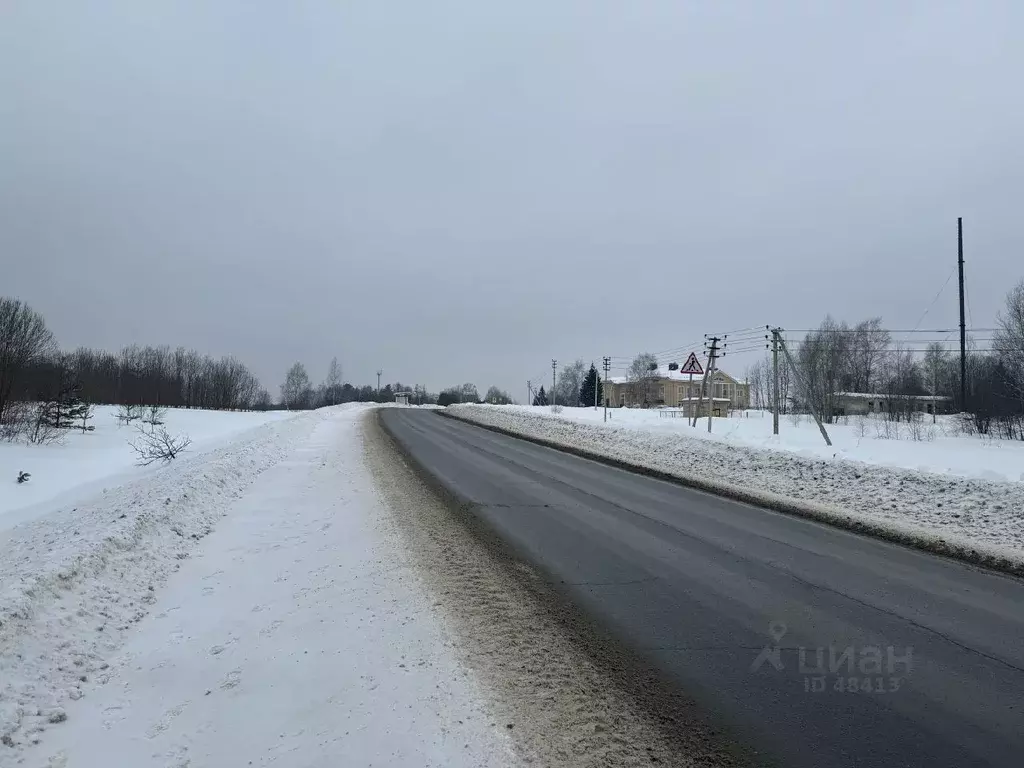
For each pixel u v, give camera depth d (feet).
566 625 15.90
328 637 14.80
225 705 11.84
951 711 11.89
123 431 91.09
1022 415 77.71
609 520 28.89
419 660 13.61
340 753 10.27
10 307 77.10
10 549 23.09
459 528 26.35
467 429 88.58
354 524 26.05
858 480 36.29
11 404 77.97
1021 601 18.13
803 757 10.32
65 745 10.53
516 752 10.29
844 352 158.61
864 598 18.28
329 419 115.24
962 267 107.34
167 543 21.62
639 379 276.62
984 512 28.22
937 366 157.89
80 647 13.70
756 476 40.98
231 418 132.67
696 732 11.05
